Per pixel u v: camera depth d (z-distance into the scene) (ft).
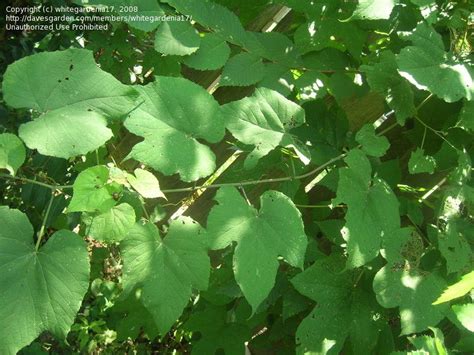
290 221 1.61
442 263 2.05
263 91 1.80
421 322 1.92
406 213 2.21
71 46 2.52
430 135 2.27
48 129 1.36
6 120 2.23
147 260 1.53
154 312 1.53
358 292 2.10
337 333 2.07
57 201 2.09
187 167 1.55
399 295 1.92
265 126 1.77
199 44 1.82
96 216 1.48
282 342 2.70
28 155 2.13
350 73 2.23
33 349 2.52
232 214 1.58
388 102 2.04
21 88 1.38
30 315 1.32
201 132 1.62
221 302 2.44
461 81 1.84
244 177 2.35
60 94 1.40
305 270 2.06
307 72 2.10
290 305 2.23
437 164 2.20
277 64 2.05
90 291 3.11
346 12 2.07
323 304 2.06
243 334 2.51
